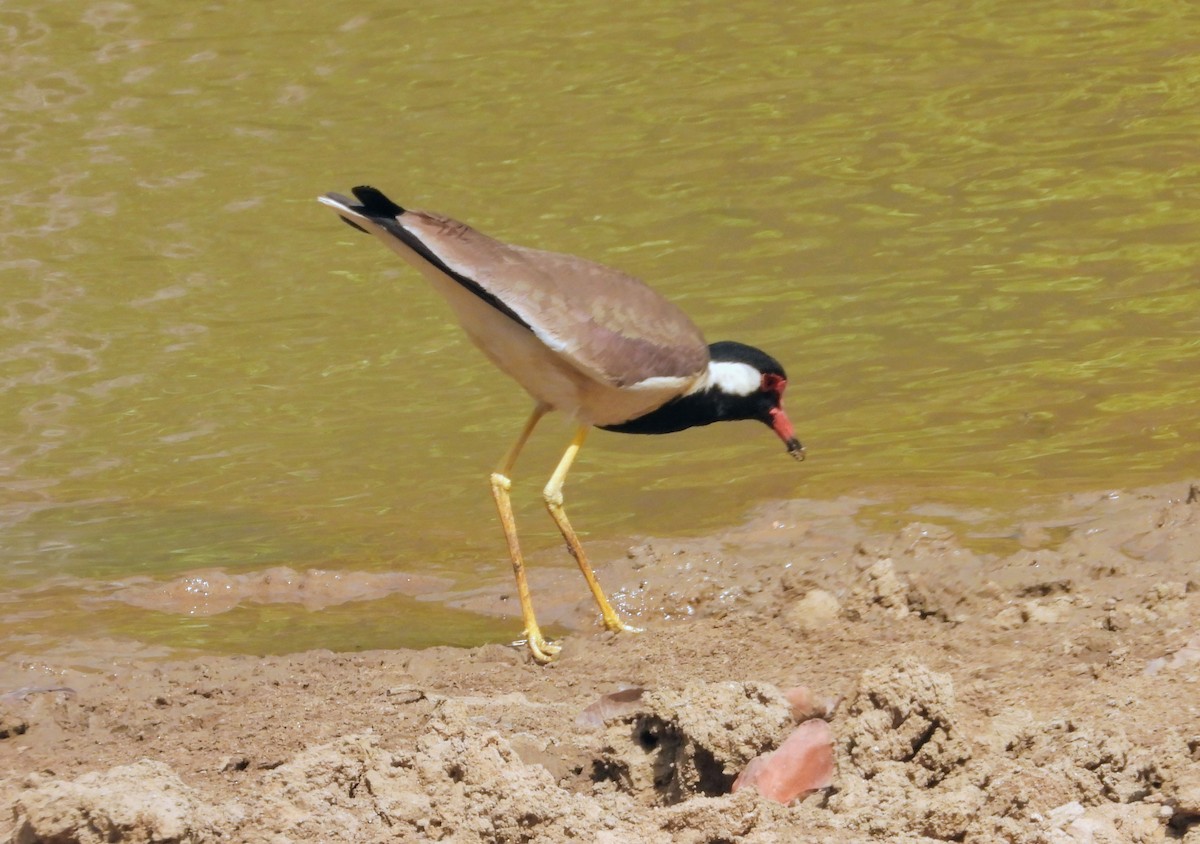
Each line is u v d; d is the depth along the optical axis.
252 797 7.66
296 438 15.71
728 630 10.43
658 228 19.78
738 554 12.34
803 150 22.19
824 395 15.72
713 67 25.86
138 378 17.06
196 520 14.16
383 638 11.67
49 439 15.86
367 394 16.58
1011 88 24.08
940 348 16.52
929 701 7.83
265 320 18.33
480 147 22.84
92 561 13.38
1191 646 8.73
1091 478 13.26
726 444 15.12
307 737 8.88
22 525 14.08
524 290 11.03
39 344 17.83
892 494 13.26
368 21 28.98
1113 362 15.86
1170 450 13.73
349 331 18.02
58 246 20.36
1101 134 22.03
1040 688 8.61
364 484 14.73
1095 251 18.56
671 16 28.53
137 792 7.22
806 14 28.33
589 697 9.39
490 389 16.62
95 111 25.11
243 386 16.84
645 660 10.01
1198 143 21.42
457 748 7.80
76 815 7.07
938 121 22.95
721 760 7.96
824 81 24.94
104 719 9.73
